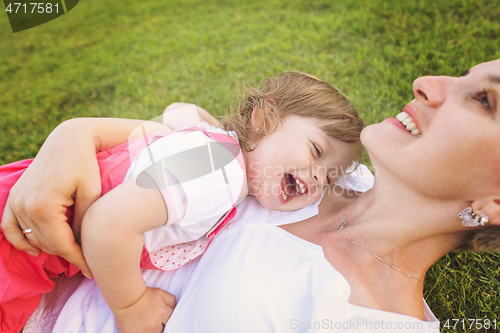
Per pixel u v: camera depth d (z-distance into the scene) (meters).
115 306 1.24
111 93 3.76
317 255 1.33
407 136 1.20
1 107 3.70
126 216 1.16
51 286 1.34
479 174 1.04
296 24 4.31
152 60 4.19
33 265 1.28
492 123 0.99
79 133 1.32
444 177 1.09
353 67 3.37
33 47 5.13
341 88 3.11
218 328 1.21
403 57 3.38
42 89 3.96
